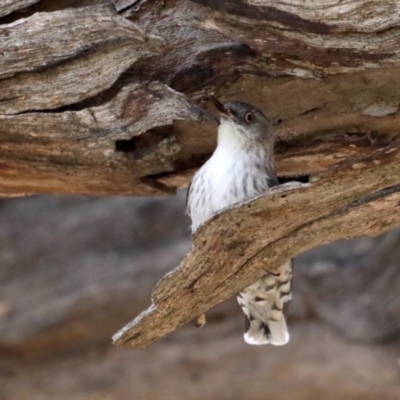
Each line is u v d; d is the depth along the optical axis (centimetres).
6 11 679
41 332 1589
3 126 715
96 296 1588
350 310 1633
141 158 774
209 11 652
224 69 716
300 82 730
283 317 923
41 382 1594
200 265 658
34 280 1667
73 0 685
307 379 1568
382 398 1545
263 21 651
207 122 777
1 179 802
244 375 1583
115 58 676
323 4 640
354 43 655
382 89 728
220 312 1638
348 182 608
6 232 1752
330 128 787
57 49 671
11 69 679
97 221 1733
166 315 707
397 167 602
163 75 711
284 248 682
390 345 1598
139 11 699
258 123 781
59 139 727
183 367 1599
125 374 1602
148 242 1702
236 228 633
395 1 635
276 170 839
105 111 703
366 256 1672
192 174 847
